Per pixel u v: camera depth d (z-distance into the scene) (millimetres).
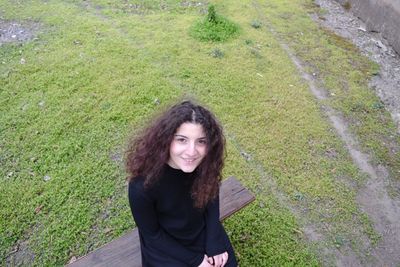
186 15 7059
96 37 5953
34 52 5441
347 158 4289
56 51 5496
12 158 3807
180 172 1969
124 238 2641
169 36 6168
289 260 3090
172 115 1846
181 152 1848
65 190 3494
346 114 4992
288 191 3752
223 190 2994
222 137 1970
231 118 4586
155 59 5523
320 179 3943
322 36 6973
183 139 1840
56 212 3316
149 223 2094
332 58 6266
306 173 3990
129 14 6926
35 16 6500
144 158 1883
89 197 3457
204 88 5027
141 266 2453
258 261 3047
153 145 1857
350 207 3695
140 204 1983
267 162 4051
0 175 3633
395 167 4258
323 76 5746
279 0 8258
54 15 6586
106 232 3180
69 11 6785
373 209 3734
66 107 4449
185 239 2283
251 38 6445
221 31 6336
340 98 5289
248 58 5824
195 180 2025
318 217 3549
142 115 4434
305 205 3645
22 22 6273
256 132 4438
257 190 3697
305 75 5699
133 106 4551
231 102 4848
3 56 5320
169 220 2168
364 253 3305
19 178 3607
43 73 4996
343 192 3846
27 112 4352
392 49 6859
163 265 2213
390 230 3551
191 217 2189
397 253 3350
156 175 1892
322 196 3760
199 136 1847
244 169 3902
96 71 5105
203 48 5930
